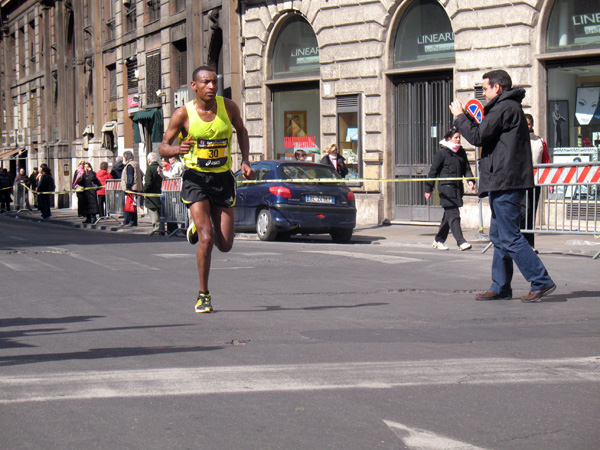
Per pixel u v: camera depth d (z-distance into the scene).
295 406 4.09
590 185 11.30
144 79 32.00
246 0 23.05
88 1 38.38
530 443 3.54
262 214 15.59
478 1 17.36
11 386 4.48
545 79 16.75
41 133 47.41
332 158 19.45
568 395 4.29
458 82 17.88
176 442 3.56
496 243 7.73
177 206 18.09
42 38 46.88
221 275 9.70
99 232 20.27
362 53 19.91
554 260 10.70
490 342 5.68
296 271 10.05
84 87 39.75
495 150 7.48
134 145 33.75
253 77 23.14
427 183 13.11
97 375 4.72
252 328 6.30
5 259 11.74
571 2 16.31
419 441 3.57
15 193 36.50
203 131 6.73
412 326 6.38
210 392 4.35
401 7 19.08
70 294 8.23
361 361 5.07
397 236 16.52
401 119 19.48
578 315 6.84
